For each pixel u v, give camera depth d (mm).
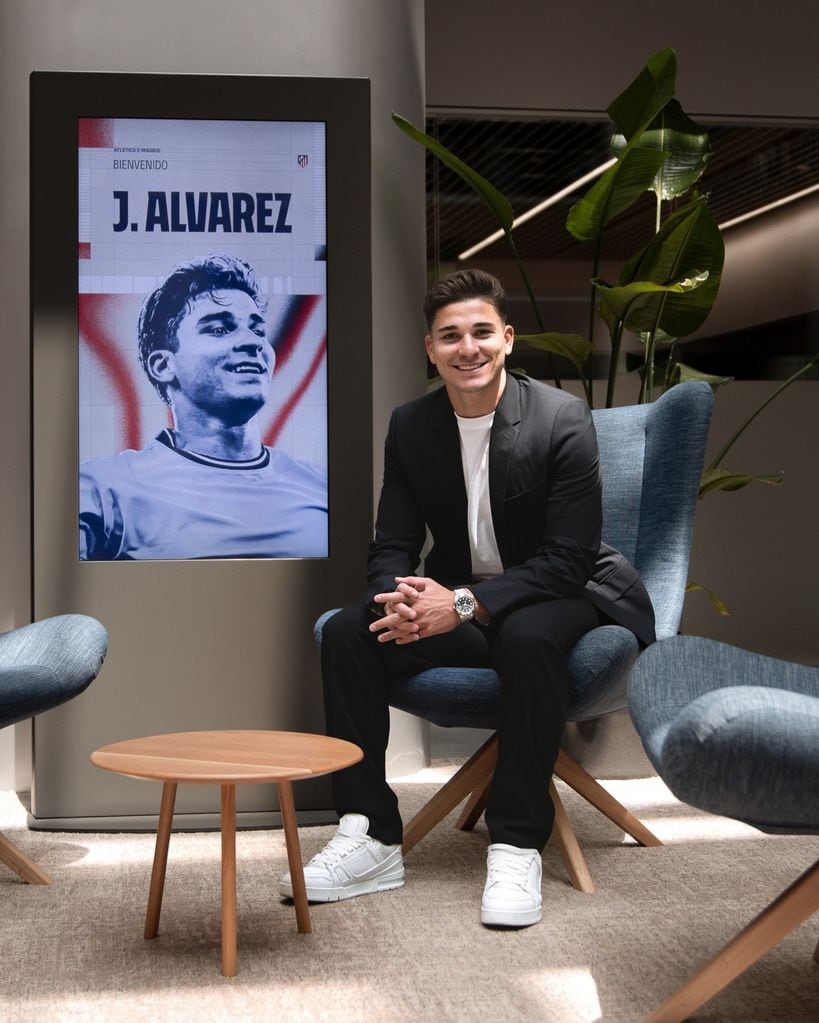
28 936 2066
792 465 5574
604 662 2232
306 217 2953
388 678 2404
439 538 2564
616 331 3582
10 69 3184
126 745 2051
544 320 5441
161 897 2061
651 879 2396
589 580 2418
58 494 2857
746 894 2287
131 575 2873
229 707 2896
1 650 2381
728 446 3898
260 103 2914
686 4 5402
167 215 2912
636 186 3514
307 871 2244
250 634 2904
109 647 2867
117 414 2891
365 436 2955
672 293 3641
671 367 3906
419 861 2549
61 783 2861
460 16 5285
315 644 2924
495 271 5406
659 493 2525
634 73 5379
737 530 5543
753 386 5555
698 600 5523
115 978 1868
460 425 2502
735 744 1344
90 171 2887
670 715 1650
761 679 1828
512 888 2107
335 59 3273
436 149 3361
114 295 2891
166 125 2912
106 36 3170
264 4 3223
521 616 2273
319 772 1842
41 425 2852
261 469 2939
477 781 2539
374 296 3326
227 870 1883
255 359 2938
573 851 2350
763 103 5453
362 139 2949
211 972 1889
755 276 5555
